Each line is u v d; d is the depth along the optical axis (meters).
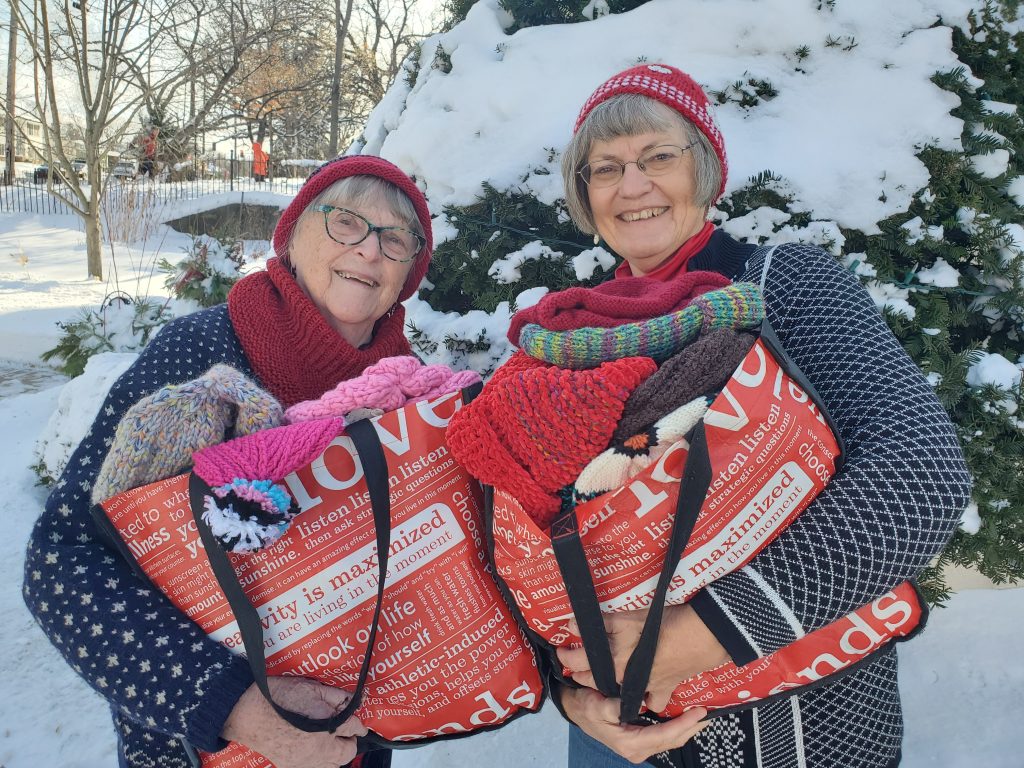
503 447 0.97
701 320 0.98
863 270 2.03
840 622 1.02
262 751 1.06
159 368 1.27
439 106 2.77
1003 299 2.06
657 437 0.92
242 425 1.10
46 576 1.10
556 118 2.45
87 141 12.29
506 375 1.04
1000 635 2.46
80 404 4.04
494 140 2.57
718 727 1.15
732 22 2.40
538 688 1.13
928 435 0.94
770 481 0.92
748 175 2.09
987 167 2.09
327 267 1.44
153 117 18.33
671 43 2.47
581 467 0.96
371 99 24.44
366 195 1.45
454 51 2.95
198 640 1.06
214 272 5.57
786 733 1.12
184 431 1.06
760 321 1.00
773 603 0.91
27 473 4.52
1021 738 2.05
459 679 1.10
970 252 2.13
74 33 12.69
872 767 1.14
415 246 1.56
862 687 1.13
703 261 1.31
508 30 3.10
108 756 2.37
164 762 1.19
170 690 1.03
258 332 1.36
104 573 1.10
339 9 21.94
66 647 1.07
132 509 1.05
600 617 0.95
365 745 1.14
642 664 0.94
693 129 1.36
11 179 21.95
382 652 1.08
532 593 1.01
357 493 1.08
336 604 1.06
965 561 2.12
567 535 0.93
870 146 2.11
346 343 1.42
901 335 2.05
